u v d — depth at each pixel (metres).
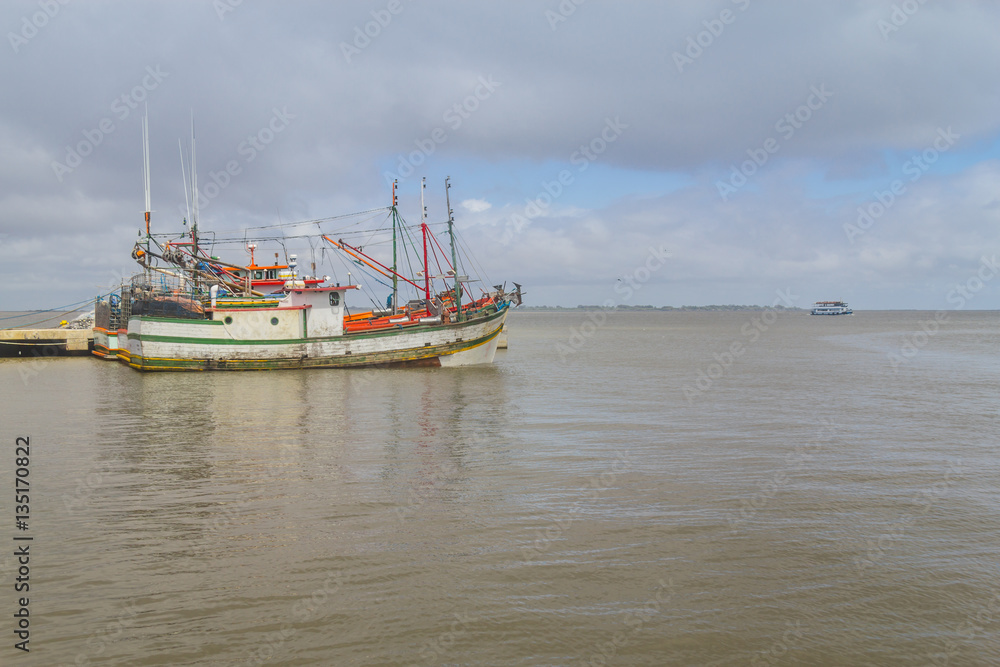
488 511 15.30
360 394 35.19
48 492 16.66
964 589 11.58
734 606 10.87
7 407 30.33
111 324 57.03
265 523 14.38
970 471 19.33
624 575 11.91
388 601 10.82
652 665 9.20
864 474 18.89
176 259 50.69
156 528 14.06
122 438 23.41
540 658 9.30
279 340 46.34
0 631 9.78
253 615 10.34
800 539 13.77
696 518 14.98
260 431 24.81
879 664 9.30
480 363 50.81
